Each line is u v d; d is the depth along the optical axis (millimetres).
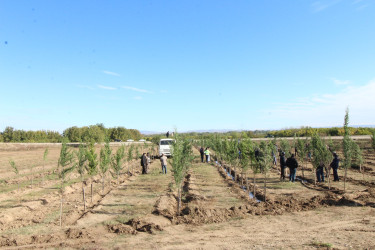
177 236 8102
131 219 9680
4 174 21734
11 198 13398
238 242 7426
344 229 8180
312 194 13539
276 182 17391
